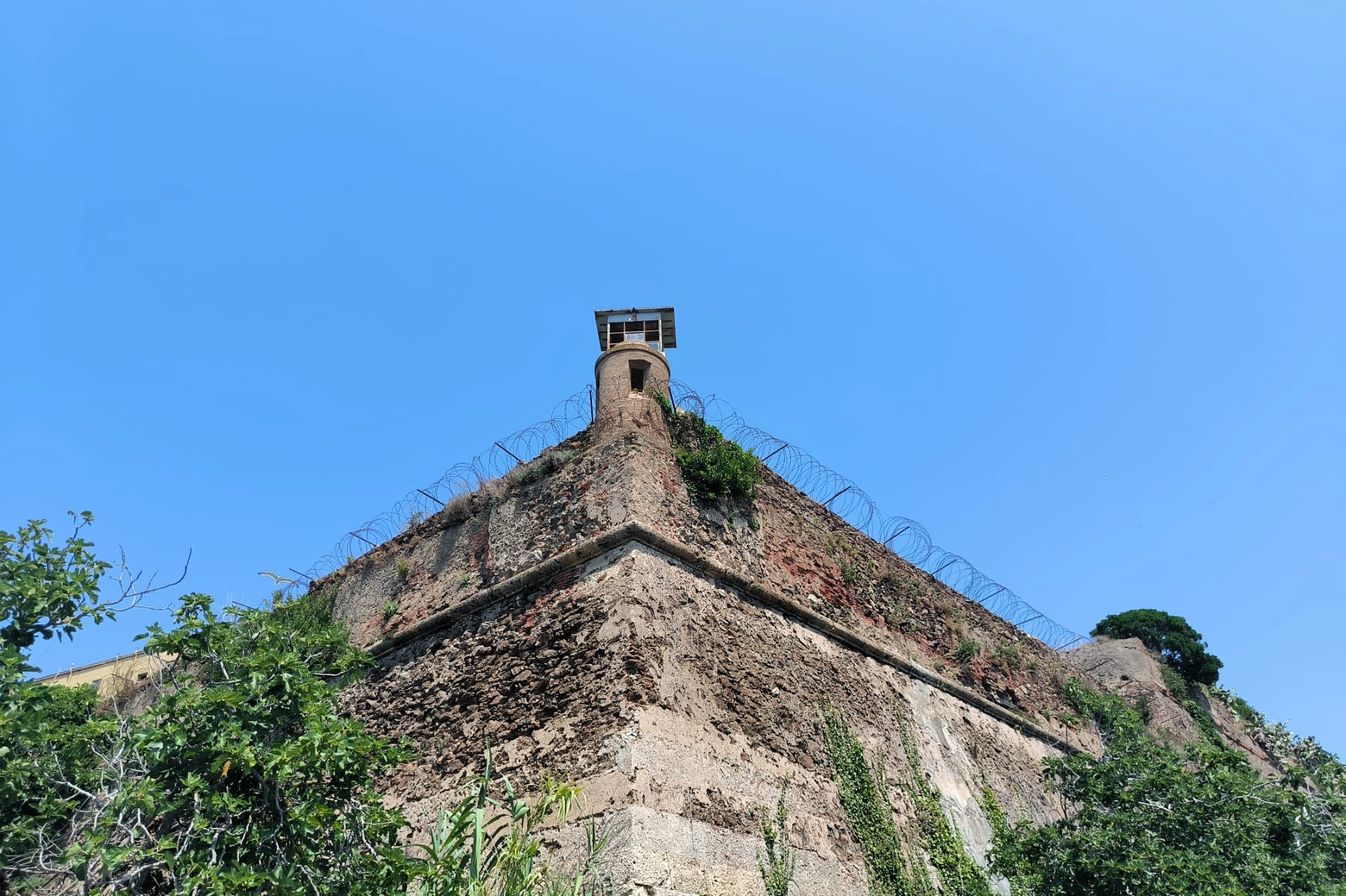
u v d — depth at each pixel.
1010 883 13.83
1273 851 14.05
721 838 11.00
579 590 12.91
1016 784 17.33
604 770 10.80
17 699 8.41
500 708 12.66
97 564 9.53
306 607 17.08
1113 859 12.20
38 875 8.38
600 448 14.38
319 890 8.55
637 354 15.64
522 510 14.82
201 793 8.60
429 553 16.06
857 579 16.95
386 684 14.64
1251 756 26.62
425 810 12.33
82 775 8.48
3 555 9.16
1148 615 30.75
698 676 12.33
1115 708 21.09
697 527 14.07
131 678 20.14
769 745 12.69
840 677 14.95
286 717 9.37
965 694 17.70
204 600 9.86
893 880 13.05
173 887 8.54
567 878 10.29
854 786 13.58
